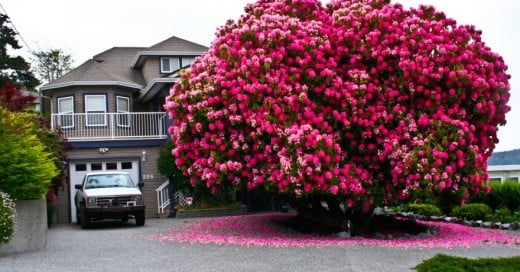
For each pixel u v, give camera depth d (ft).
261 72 44.27
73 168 80.48
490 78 44.68
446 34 45.39
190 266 32.58
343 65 45.91
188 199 79.82
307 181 41.60
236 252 38.01
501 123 47.32
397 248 39.06
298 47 44.32
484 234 47.32
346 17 46.06
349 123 43.34
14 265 33.58
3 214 36.32
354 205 45.09
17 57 141.79
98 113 83.76
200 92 45.09
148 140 82.89
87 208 60.64
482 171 43.93
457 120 42.73
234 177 45.70
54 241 47.57
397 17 46.60
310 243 42.01
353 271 30.12
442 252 37.06
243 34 46.34
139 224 63.87
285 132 42.01
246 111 43.70
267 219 62.23
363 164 45.29
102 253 38.81
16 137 41.42
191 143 47.34
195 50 100.63
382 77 45.27
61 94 90.27
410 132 43.29
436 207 61.93
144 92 91.40
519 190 57.00
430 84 43.98
